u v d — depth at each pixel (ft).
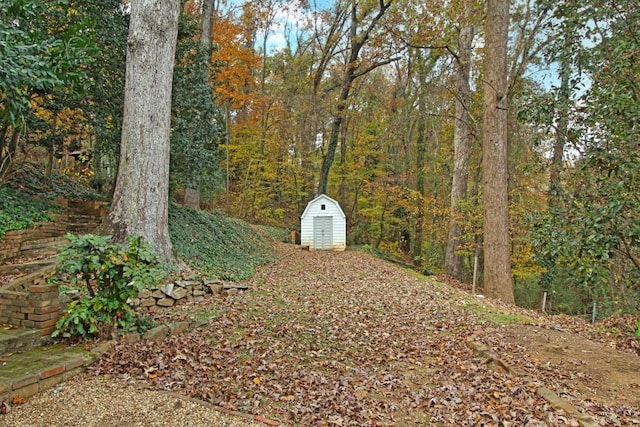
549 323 22.33
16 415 9.50
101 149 34.96
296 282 30.17
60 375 11.35
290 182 80.89
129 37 24.08
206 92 34.99
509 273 31.14
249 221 75.31
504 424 10.10
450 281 42.86
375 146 73.00
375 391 12.35
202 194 54.75
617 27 18.28
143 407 10.26
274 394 11.63
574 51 18.92
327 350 15.84
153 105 23.89
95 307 13.57
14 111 11.92
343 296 25.77
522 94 20.42
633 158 14.93
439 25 46.47
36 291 13.55
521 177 43.39
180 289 21.80
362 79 75.51
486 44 31.94
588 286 17.88
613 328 24.40
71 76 13.82
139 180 23.54
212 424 9.64
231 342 15.83
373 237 77.25
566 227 15.74
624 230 13.99
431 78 64.08
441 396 12.01
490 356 14.78
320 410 10.84
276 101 76.89
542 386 12.21
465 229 45.01
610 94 15.72
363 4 59.36
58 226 28.71
